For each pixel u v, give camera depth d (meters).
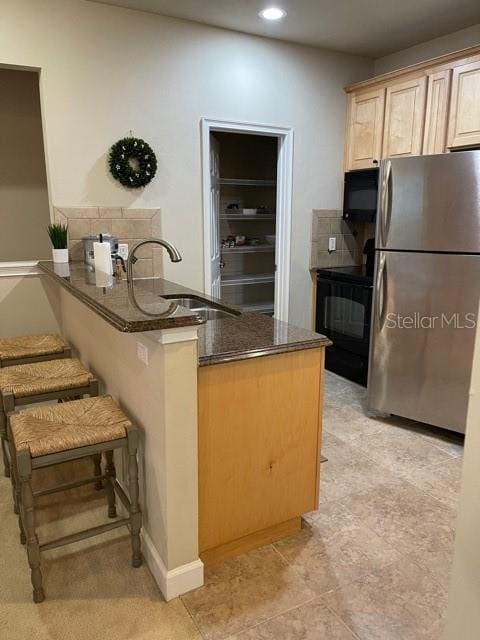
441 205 2.81
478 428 0.84
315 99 4.04
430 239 2.89
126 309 1.67
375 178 3.96
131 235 3.45
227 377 1.78
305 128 4.04
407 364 3.15
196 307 2.89
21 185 4.36
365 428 3.24
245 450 1.90
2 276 3.28
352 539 2.12
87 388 2.29
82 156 3.21
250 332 2.03
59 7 2.98
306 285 4.39
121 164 3.27
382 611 1.73
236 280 4.70
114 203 3.36
